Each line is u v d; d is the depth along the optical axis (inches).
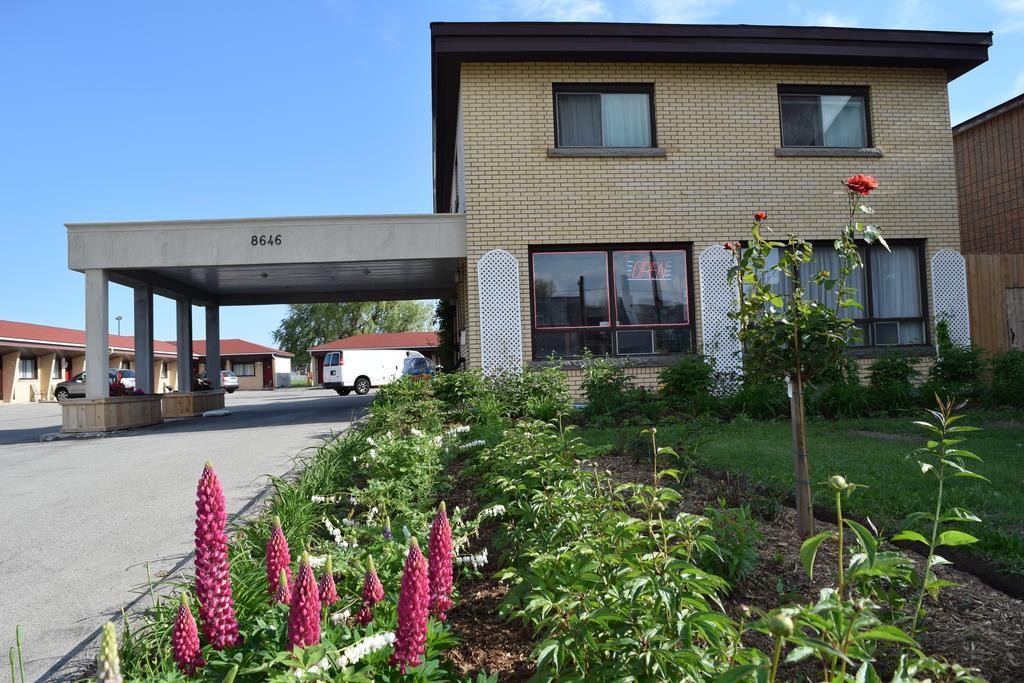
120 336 1941.4
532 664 109.3
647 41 460.1
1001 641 101.3
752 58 475.2
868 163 486.6
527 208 468.1
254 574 121.3
